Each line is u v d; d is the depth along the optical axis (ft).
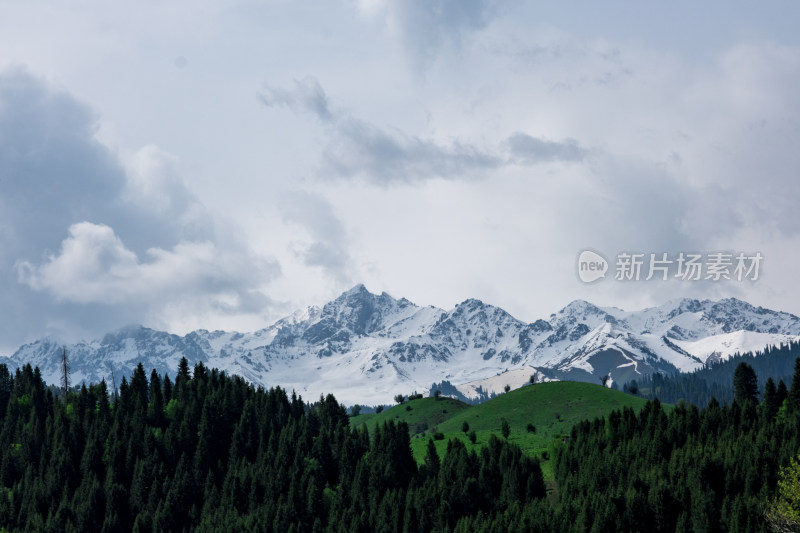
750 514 495.00
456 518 589.32
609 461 592.60
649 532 523.29
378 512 605.31
